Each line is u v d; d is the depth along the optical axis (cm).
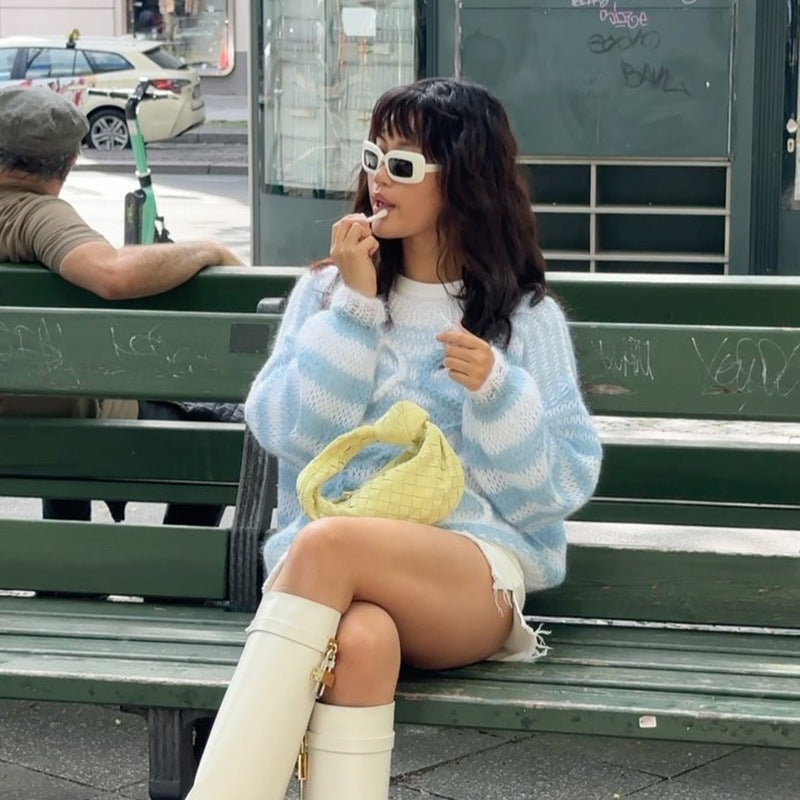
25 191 429
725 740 288
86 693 305
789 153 903
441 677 304
